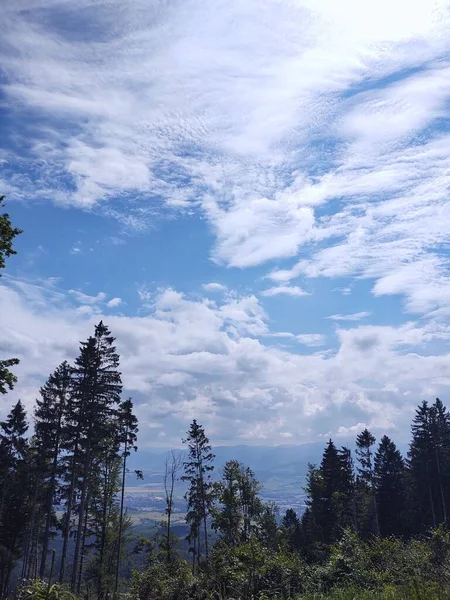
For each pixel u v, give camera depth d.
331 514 60.81
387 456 69.12
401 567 14.01
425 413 64.44
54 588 15.05
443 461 62.81
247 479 48.00
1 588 40.75
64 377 41.47
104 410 40.75
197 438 54.00
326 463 67.25
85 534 46.25
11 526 48.19
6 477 47.19
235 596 15.09
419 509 62.41
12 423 47.91
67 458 40.78
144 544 45.31
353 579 13.74
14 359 21.47
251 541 16.66
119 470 49.31
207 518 51.03
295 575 14.89
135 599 20.17
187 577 19.52
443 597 9.41
